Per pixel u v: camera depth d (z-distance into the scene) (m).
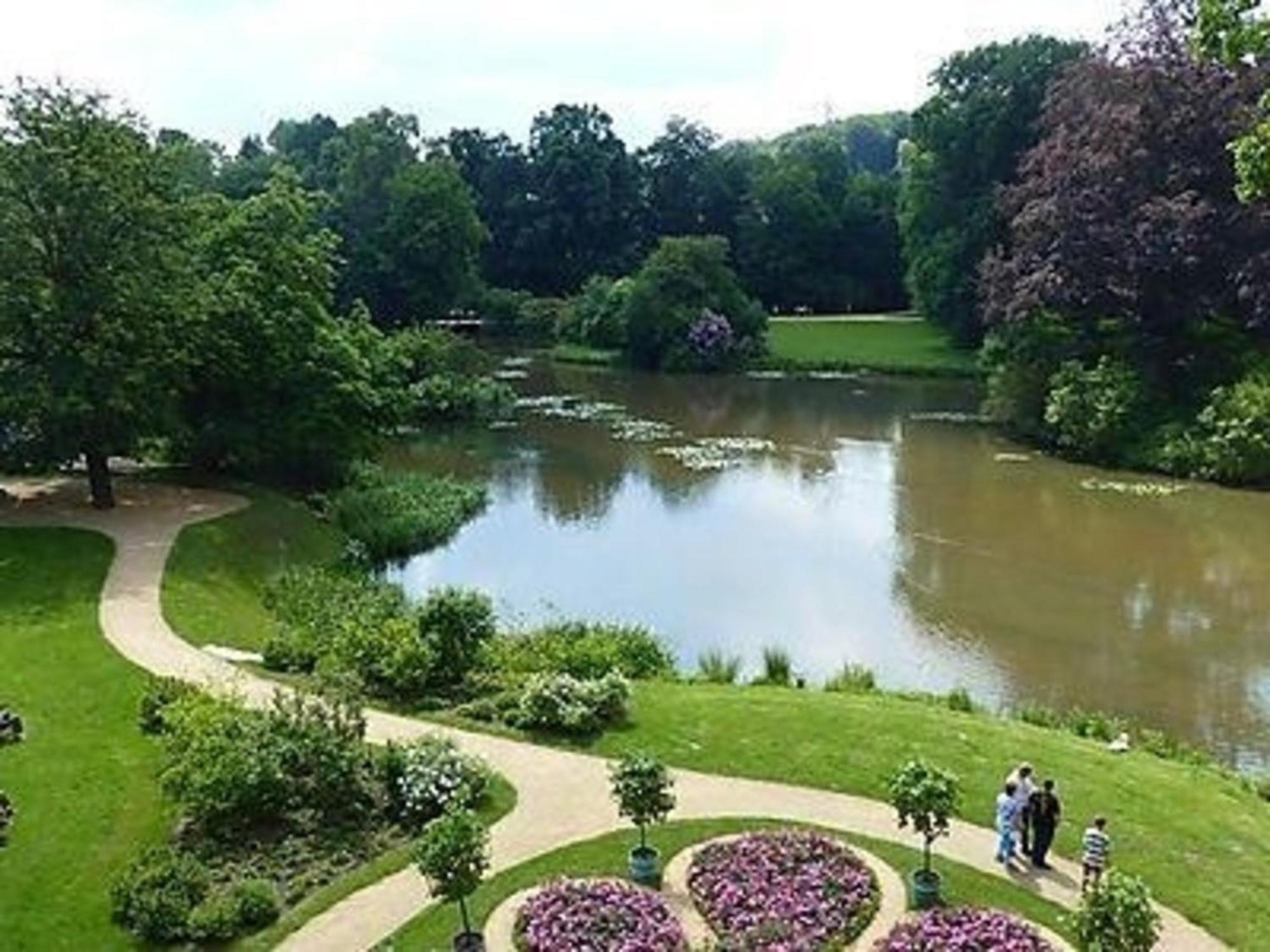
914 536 49.16
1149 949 17.73
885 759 26.48
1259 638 37.94
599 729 28.09
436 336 85.94
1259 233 61.03
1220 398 58.59
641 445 67.88
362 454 54.47
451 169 108.75
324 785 24.17
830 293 122.69
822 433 70.44
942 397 82.06
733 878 21.58
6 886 21.58
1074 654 36.75
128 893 20.88
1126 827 23.61
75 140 42.81
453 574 44.91
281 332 50.88
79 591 36.78
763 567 45.38
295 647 32.03
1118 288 63.00
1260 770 28.91
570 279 125.69
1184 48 63.50
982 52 94.94
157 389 45.12
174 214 45.47
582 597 42.09
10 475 50.03
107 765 26.02
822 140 139.62
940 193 97.38
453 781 24.16
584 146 125.50
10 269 42.44
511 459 64.56
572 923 20.09
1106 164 63.19
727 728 28.12
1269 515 51.62
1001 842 22.38
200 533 42.62
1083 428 62.50
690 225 130.00
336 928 20.59
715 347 94.75
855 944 20.00
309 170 121.75
